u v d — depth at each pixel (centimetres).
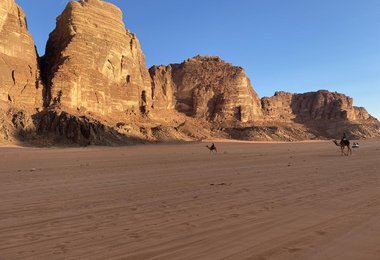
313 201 979
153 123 10531
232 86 14638
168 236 667
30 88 7825
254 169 1984
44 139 6738
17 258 562
